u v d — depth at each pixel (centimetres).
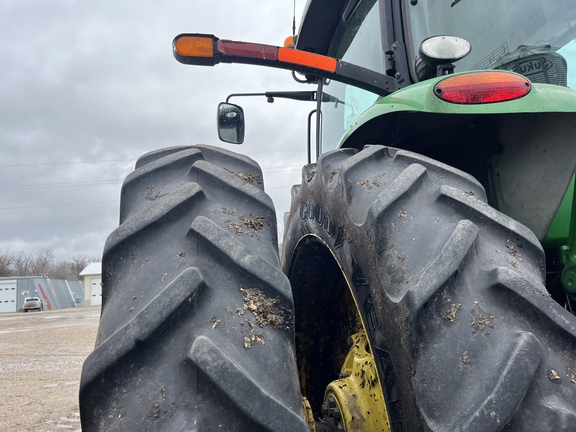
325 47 344
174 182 141
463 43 169
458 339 100
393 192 126
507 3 209
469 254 109
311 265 199
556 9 195
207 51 184
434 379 98
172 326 101
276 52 189
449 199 123
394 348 110
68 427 421
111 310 110
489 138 174
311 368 204
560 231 162
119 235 121
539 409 90
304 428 92
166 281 110
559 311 103
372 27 272
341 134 322
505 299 104
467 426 88
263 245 125
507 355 94
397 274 114
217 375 93
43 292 5716
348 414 140
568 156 157
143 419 92
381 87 204
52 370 722
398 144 194
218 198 135
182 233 121
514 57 202
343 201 142
